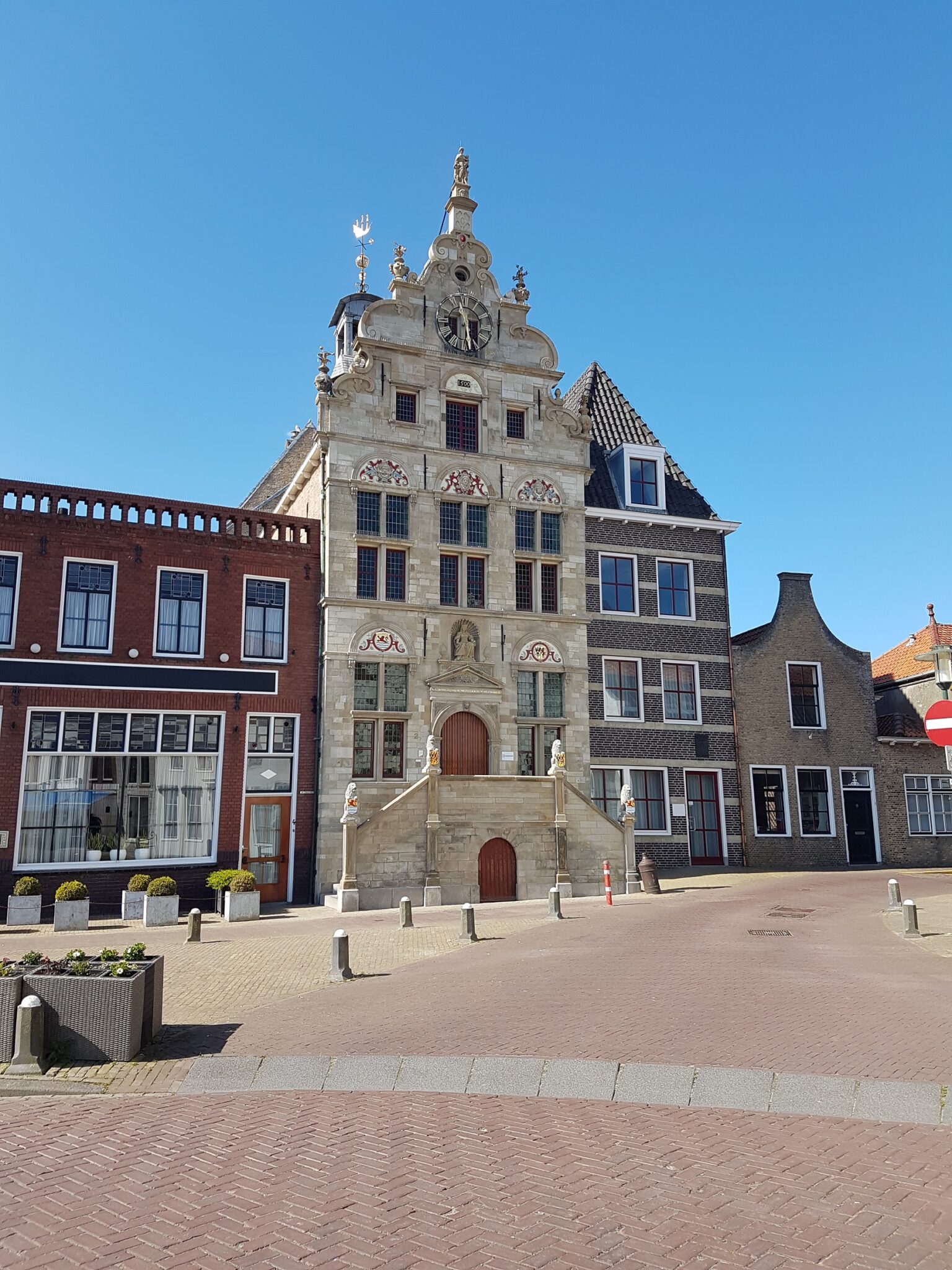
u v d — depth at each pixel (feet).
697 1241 17.70
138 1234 18.45
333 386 91.50
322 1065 29.58
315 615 89.30
